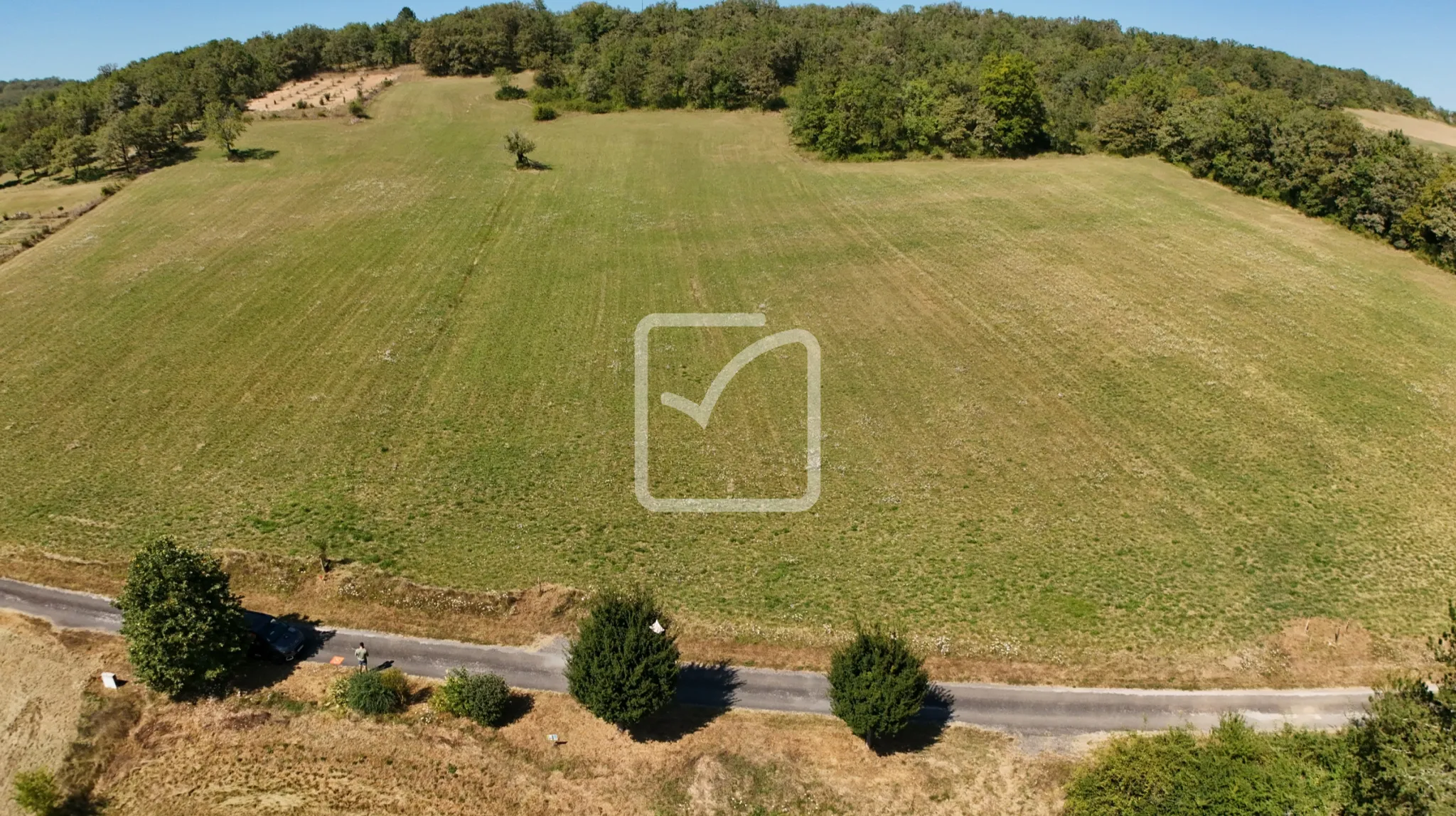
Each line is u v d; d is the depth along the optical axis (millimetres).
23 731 29531
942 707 31078
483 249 72312
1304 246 70812
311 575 36625
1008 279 66375
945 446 47000
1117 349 56031
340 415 49312
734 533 40438
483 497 42688
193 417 48781
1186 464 44812
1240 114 83375
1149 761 26219
